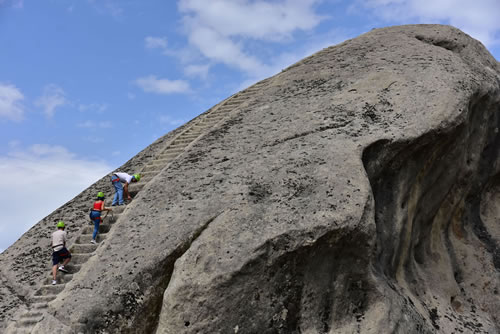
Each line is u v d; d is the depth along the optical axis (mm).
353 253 7383
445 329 8961
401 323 7523
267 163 8797
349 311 7441
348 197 7539
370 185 7922
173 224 7867
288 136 9625
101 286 7414
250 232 7082
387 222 8742
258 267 6781
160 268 7316
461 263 10922
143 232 8062
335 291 7398
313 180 7965
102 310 7184
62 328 7121
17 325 8211
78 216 11664
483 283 10680
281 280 6941
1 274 10430
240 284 6676
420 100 9742
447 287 10133
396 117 9406
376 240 7906
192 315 6543
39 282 9578
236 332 6578
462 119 9500
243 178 8500
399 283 9070
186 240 7426
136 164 13688
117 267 7574
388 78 10820
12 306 9086
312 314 7180
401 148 8844
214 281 6602
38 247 11062
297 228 7012
